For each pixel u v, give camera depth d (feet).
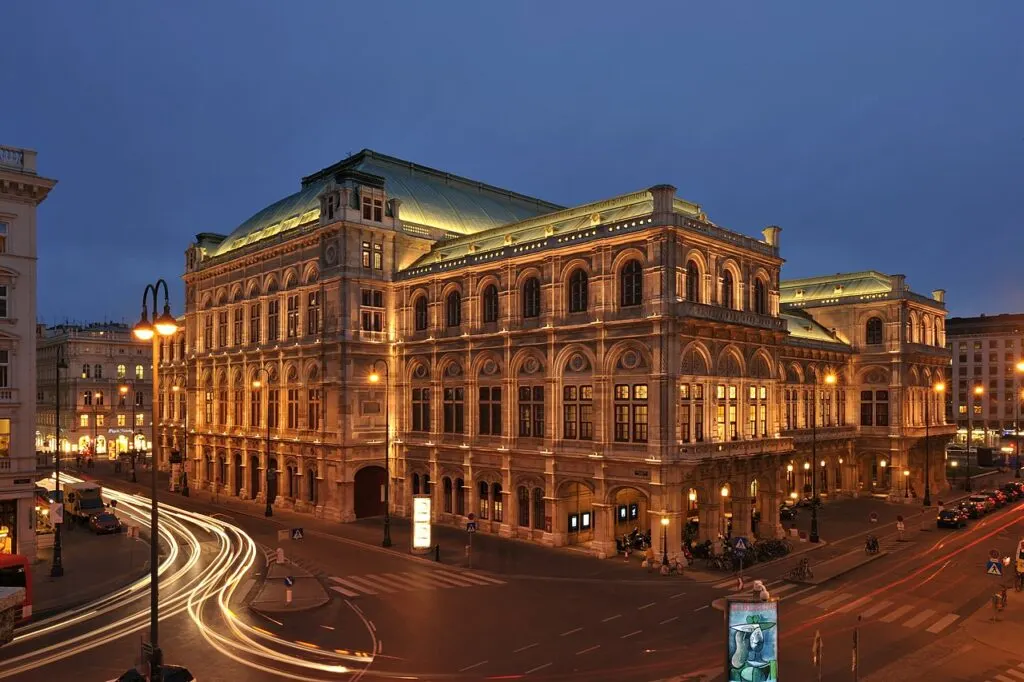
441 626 109.09
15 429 149.89
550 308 172.76
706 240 161.99
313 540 178.91
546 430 171.42
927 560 156.25
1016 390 473.26
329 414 211.82
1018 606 120.47
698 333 157.58
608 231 161.17
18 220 152.87
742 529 168.96
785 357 230.48
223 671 89.40
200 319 284.00
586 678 87.51
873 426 255.50
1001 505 234.38
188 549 168.45
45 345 425.28
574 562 152.46
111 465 357.20
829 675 88.84
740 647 66.49
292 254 233.35
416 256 228.02
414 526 162.30
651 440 150.51
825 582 136.87
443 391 202.90
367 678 87.15
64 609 119.75
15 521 150.10
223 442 263.49
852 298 262.26
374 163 256.11
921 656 96.37
